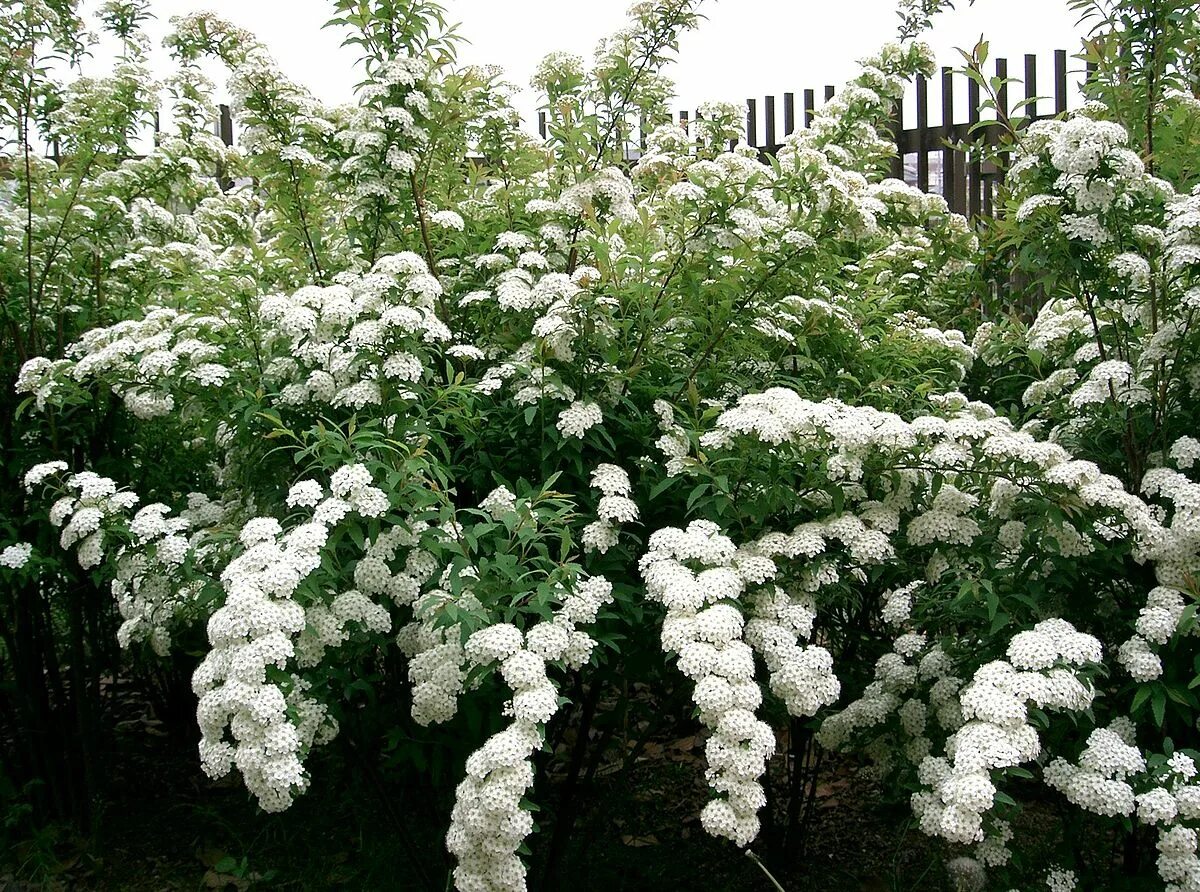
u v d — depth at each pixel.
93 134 4.64
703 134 5.13
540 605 3.00
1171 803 2.83
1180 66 4.41
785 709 3.74
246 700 2.69
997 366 5.32
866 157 5.59
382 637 3.27
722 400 4.11
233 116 4.46
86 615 4.80
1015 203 4.15
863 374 4.51
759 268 4.04
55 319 4.75
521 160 4.79
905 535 3.71
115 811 4.76
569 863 3.96
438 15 4.30
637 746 3.90
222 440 4.12
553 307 3.63
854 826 4.46
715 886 4.01
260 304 4.13
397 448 3.33
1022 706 2.80
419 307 3.76
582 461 3.78
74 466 4.59
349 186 4.50
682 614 3.04
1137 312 3.88
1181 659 3.23
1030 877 3.55
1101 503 3.17
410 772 4.04
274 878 4.16
